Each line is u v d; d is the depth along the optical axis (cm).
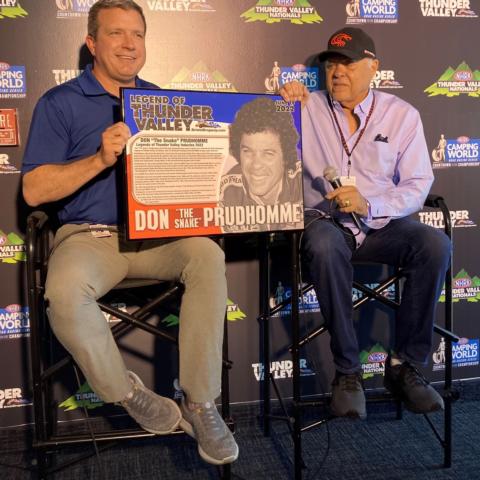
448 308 192
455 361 239
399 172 200
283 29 215
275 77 216
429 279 177
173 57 209
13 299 206
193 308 153
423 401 175
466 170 233
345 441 202
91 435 160
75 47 201
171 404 158
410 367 182
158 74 209
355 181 193
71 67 202
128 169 154
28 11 197
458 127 231
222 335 156
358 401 171
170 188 158
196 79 211
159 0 206
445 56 227
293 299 173
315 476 178
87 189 174
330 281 169
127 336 216
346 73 192
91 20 176
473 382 238
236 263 221
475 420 216
